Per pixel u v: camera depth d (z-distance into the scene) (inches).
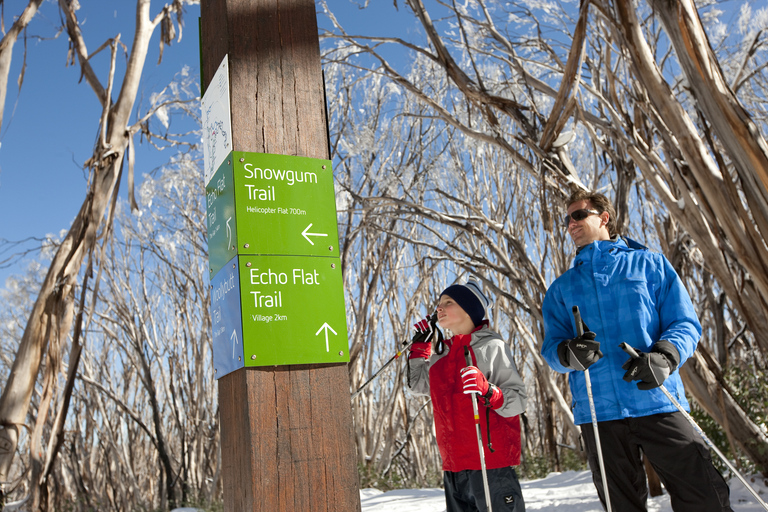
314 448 61.1
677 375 98.7
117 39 267.6
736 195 142.6
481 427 103.0
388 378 630.5
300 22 74.2
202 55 81.8
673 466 93.0
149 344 664.4
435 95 502.3
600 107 235.5
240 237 64.1
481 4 265.1
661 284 102.4
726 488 92.2
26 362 233.3
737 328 320.8
